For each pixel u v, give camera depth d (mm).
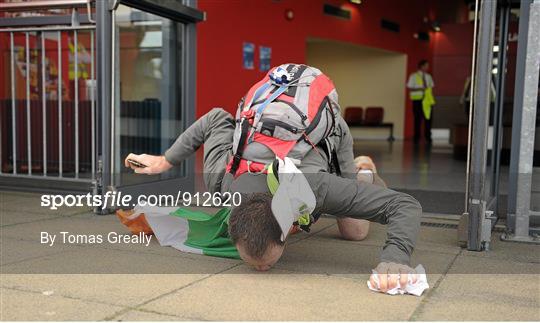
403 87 17156
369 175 3346
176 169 4918
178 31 4969
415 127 15711
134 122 4750
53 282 2471
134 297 2277
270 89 2689
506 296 2357
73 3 4461
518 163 3555
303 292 2363
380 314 2113
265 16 10281
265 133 2600
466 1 12508
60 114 5035
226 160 2896
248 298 2277
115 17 4141
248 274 2623
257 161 2627
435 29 18594
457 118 18938
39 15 5613
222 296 2299
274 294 2332
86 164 5371
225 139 2959
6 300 2227
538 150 3754
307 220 2510
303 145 2609
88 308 2145
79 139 5383
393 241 2479
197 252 2994
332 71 17938
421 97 15445
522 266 2863
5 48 5992
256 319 2047
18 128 5664
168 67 4996
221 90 9117
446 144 14609
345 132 2914
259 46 10133
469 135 3320
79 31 5039
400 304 2232
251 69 9891
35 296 2279
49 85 5633
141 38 4797
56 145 5523
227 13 9180
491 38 3094
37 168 5629
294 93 2643
